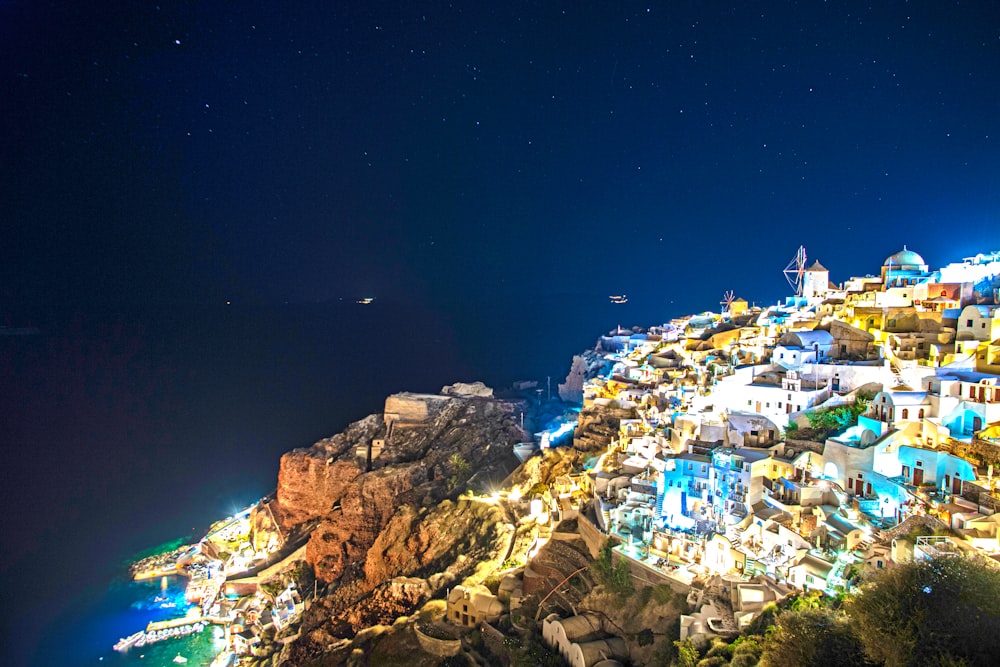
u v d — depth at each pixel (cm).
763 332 9862
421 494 11794
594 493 7700
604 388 11569
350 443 14025
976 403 5891
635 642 5719
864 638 3600
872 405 6419
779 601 4991
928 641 3316
